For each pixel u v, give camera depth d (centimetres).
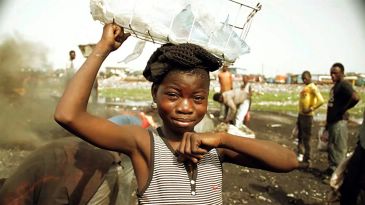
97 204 231
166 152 151
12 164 535
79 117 139
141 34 149
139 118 335
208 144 144
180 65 142
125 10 143
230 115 842
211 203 150
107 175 240
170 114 146
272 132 1091
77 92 139
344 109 594
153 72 147
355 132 1097
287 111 1620
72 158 225
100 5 145
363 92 1912
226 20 159
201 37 153
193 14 150
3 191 218
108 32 147
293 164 159
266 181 594
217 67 152
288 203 508
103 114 836
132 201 411
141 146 152
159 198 146
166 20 147
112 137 147
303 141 703
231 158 165
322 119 1394
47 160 222
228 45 159
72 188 218
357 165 385
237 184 570
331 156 612
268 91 2466
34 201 218
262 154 152
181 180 148
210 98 1644
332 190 421
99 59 146
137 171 154
